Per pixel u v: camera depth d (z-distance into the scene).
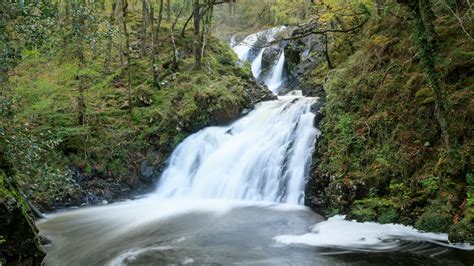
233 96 18.53
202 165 15.70
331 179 11.54
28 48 8.88
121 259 8.14
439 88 9.46
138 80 20.16
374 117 11.73
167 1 28.08
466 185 8.74
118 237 9.84
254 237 9.34
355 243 8.61
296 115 15.77
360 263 7.48
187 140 16.88
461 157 8.96
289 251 8.27
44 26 8.48
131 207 13.47
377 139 11.29
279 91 24.95
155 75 19.31
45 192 12.84
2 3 7.32
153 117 17.30
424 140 10.15
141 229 10.52
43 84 13.90
